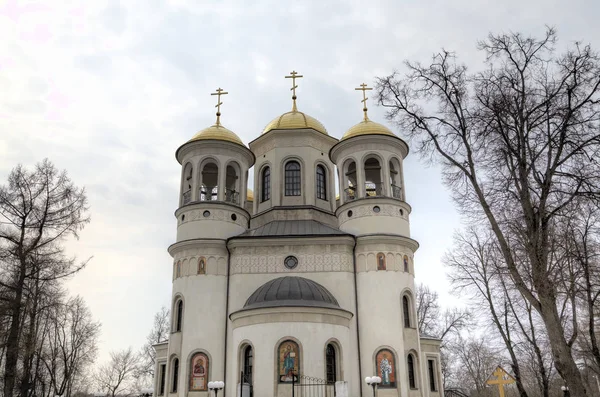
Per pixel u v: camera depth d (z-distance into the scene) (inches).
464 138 845.2
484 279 1428.4
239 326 1199.6
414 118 901.8
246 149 1523.1
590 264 962.7
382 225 1391.5
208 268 1362.0
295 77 1866.4
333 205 1672.0
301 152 1658.5
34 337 1334.9
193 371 1274.6
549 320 726.5
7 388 1225.4
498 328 1414.9
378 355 1269.7
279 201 1603.1
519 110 786.2
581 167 769.6
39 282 1347.2
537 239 757.9
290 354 1131.3
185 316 1327.5
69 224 1385.3
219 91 1663.4
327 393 1132.5
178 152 1523.1
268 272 1360.7
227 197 1550.2
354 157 1480.1
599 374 1407.5
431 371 1494.8
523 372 2449.6
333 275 1348.4
